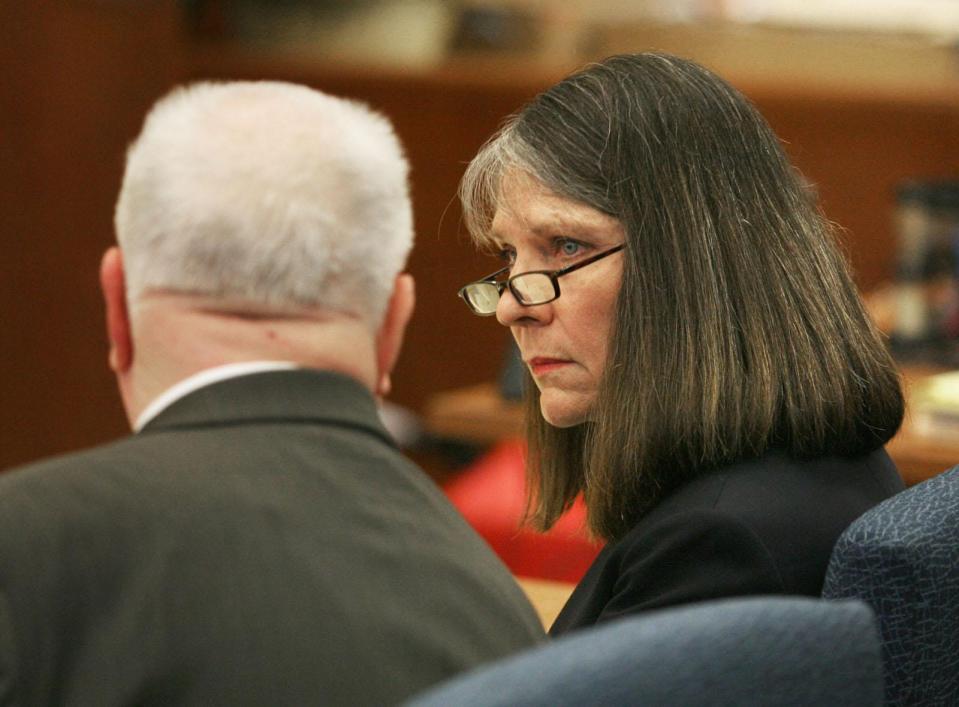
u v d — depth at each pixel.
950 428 10.27
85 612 3.50
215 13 19.23
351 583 3.73
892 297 15.02
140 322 4.13
